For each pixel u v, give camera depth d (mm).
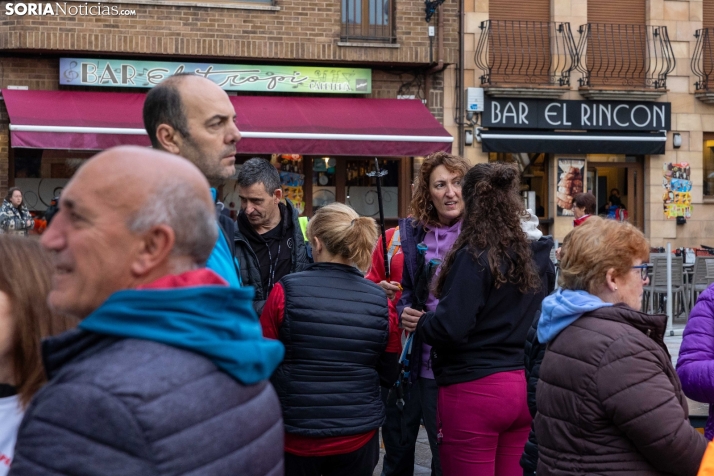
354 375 3688
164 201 1557
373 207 14156
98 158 1586
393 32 13953
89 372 1436
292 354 3650
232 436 1520
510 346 3674
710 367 3271
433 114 14234
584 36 14891
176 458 1418
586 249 2715
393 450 4930
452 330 3553
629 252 2697
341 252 3773
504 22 14648
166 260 1585
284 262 4953
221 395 1520
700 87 15344
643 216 15352
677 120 15289
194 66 13336
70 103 12562
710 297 3441
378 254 4730
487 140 14281
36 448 1390
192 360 1502
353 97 14070
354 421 3654
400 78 14180
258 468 1581
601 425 2498
